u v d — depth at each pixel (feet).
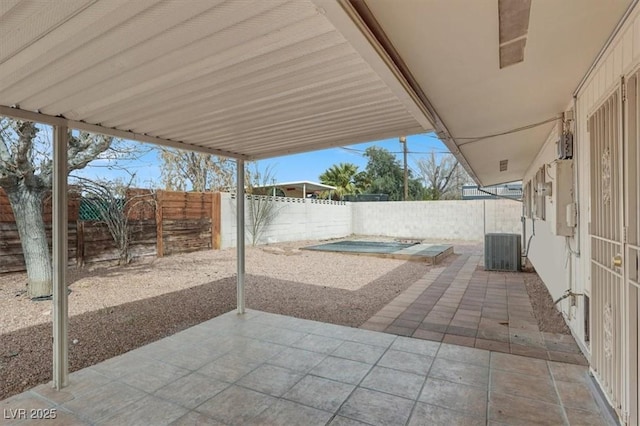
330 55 6.14
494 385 8.18
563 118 10.64
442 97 8.64
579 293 10.04
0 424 6.96
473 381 8.39
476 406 7.34
